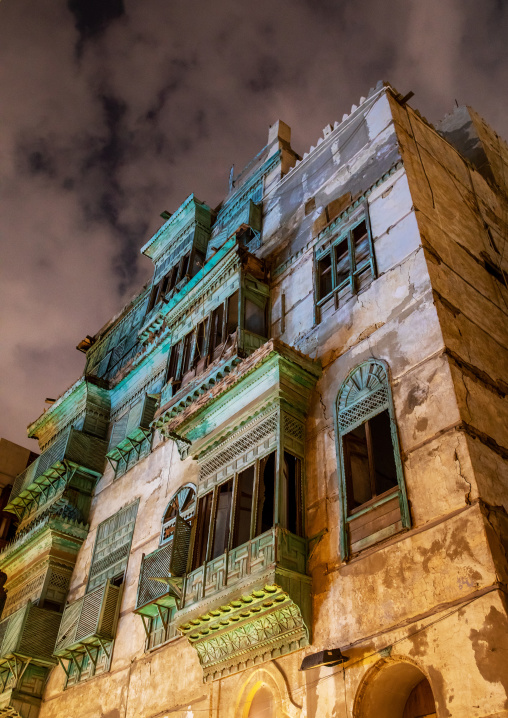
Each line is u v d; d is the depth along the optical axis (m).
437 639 8.90
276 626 11.43
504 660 8.01
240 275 17.23
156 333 22.20
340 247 15.91
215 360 15.83
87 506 21.75
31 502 24.28
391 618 9.71
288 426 13.00
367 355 12.87
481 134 19.67
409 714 9.75
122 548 18.58
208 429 14.75
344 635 10.34
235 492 12.98
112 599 17.19
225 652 12.34
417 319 12.19
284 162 21.56
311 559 11.61
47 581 19.95
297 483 12.53
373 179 15.73
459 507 9.58
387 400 11.80
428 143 16.61
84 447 22.42
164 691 13.95
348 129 18.03
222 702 12.02
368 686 9.63
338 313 14.41
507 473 10.33
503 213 17.34
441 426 10.52
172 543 14.33
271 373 13.50
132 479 20.23
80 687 16.94
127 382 23.95
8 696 18.11
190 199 25.12
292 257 17.48
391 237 14.04
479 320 12.87
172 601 14.64
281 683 10.96
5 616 21.44
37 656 18.28
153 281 26.06
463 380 11.05
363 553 10.73
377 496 11.05
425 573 9.55
